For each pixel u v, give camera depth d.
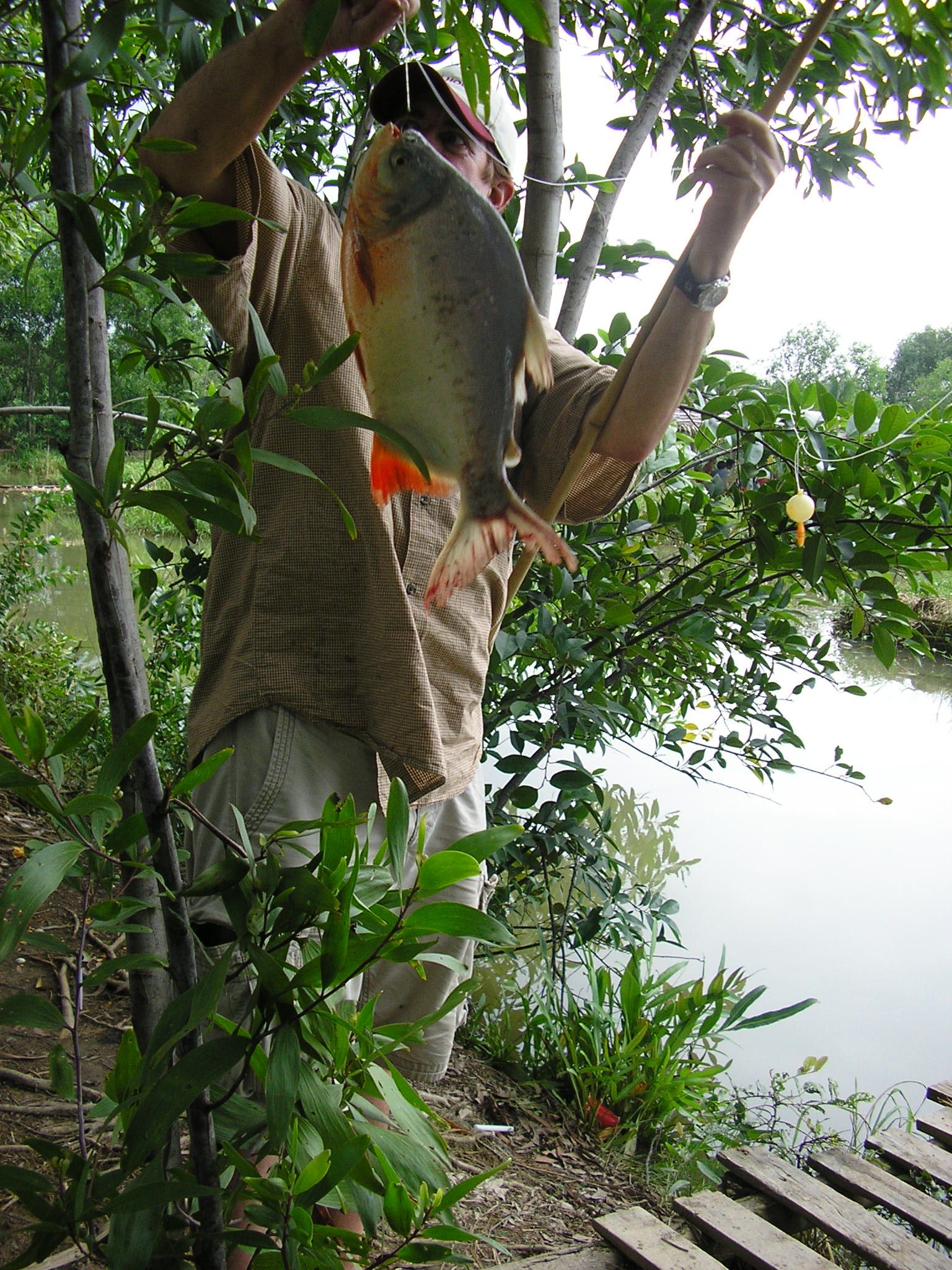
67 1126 2.31
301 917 1.05
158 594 4.29
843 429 2.83
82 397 1.02
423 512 1.68
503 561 1.90
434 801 1.76
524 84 2.65
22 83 2.01
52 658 5.32
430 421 1.19
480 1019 3.51
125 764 0.94
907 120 2.68
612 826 5.24
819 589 3.03
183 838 1.70
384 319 1.15
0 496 17.23
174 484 0.97
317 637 1.62
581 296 2.49
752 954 4.48
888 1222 2.47
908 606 2.70
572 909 3.87
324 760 1.64
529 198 2.35
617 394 1.52
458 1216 2.41
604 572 3.01
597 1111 3.00
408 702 1.60
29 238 5.65
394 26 1.15
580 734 3.15
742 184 1.39
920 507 2.69
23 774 0.90
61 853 0.91
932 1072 3.75
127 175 1.01
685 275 1.45
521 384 1.21
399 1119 1.09
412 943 1.03
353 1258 1.21
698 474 3.16
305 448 1.60
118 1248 0.93
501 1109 2.99
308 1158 1.11
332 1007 1.17
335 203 2.94
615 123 3.09
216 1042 0.98
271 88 1.18
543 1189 2.62
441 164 1.12
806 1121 3.35
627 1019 3.23
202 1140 1.09
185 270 1.03
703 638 3.12
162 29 1.24
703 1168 2.78
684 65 2.86
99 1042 2.74
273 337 1.59
